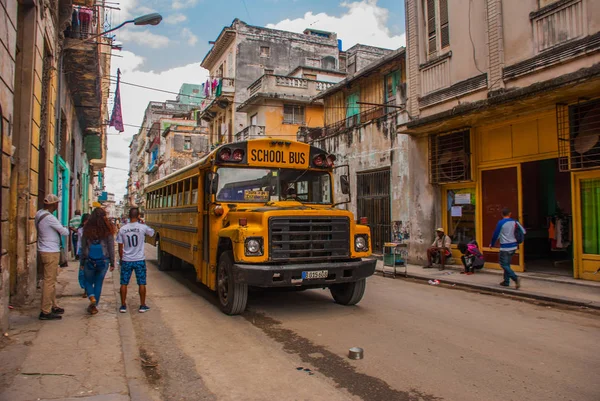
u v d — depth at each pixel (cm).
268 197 800
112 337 564
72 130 1894
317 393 405
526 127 1109
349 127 1862
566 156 988
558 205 1408
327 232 694
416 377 442
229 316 709
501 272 1145
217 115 3700
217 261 772
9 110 576
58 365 456
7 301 577
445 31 1289
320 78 3038
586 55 885
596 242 968
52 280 655
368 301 837
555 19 960
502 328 636
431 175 1367
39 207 952
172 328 638
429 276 1140
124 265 725
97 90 1753
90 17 1400
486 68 1128
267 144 811
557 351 527
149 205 1656
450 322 669
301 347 545
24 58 761
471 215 1288
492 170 1213
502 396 395
